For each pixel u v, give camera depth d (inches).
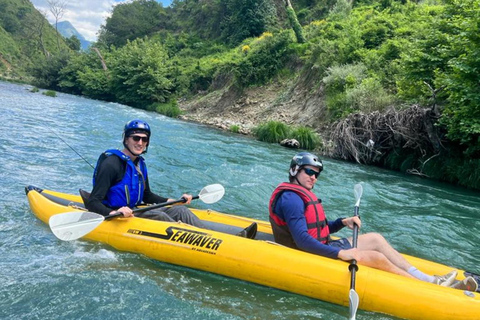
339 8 992.9
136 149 153.9
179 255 139.3
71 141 374.3
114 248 150.1
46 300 112.3
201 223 160.4
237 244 135.6
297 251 129.5
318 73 704.4
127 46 1428.4
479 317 112.1
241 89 890.1
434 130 397.4
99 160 152.3
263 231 163.9
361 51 642.8
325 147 486.0
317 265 124.0
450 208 271.4
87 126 491.5
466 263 179.2
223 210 223.6
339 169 386.6
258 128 575.5
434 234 214.1
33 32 2893.7
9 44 2613.2
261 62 900.0
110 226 152.7
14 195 205.2
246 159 378.6
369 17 815.7
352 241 134.7
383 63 593.6
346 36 740.7
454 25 416.8
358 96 523.8
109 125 528.4
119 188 151.4
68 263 135.9
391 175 385.7
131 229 149.7
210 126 715.4
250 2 1397.6
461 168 375.6
